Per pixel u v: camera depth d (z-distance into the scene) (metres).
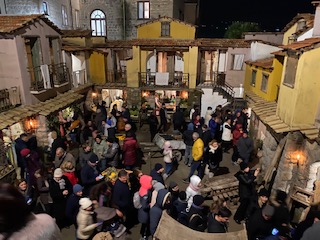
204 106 18.52
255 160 12.45
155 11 25.27
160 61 21.39
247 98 17.16
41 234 1.74
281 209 5.89
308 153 8.33
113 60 22.81
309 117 8.74
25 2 18.05
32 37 12.20
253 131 14.30
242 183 7.57
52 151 9.66
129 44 21.14
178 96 20.78
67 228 7.52
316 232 3.02
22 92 11.52
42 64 12.87
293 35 14.06
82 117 16.22
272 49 17.17
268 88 13.85
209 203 8.80
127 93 19.84
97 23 26.56
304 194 7.65
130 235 7.36
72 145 9.80
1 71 11.23
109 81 21.80
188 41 19.66
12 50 10.98
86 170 7.59
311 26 11.43
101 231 5.87
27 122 11.65
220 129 13.94
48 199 7.14
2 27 10.79
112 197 6.62
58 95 14.57
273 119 10.02
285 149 8.97
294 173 8.99
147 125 17.50
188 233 5.11
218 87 19.02
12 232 1.63
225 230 5.52
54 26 13.74
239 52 19.44
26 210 1.76
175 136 12.95
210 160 10.22
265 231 5.42
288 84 9.36
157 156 12.52
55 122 12.41
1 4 17.31
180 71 21.28
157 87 19.58
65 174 7.41
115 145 9.54
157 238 4.94
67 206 6.09
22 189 6.53
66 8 23.64
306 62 8.26
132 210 7.95
